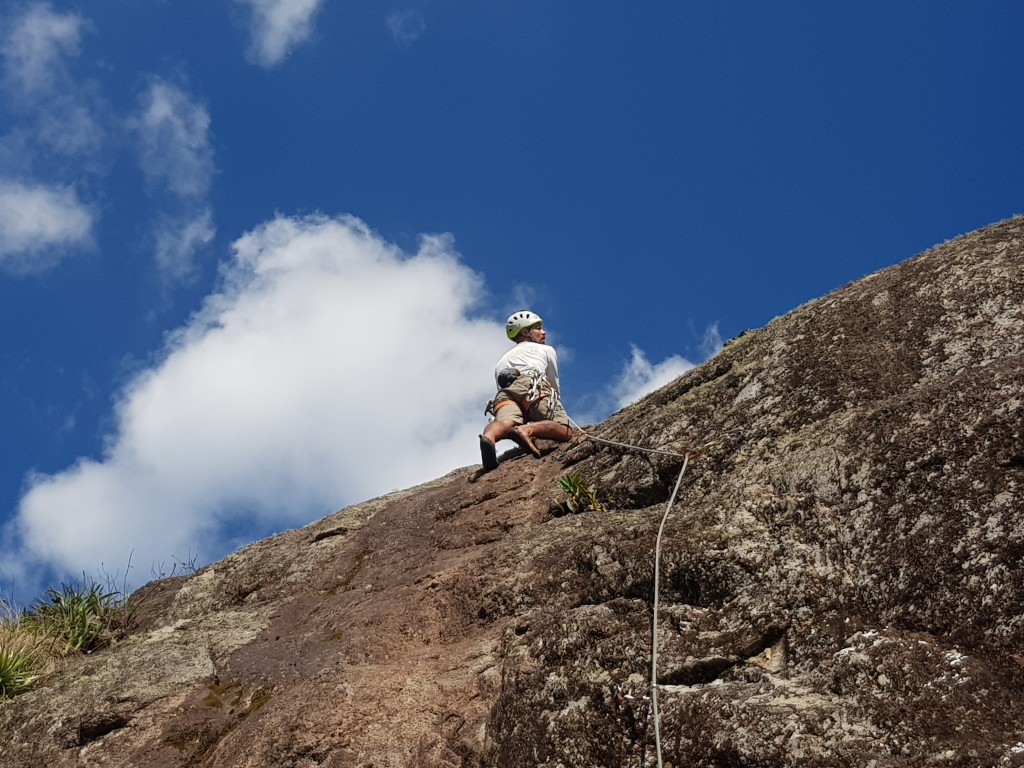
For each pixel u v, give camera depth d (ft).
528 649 17.78
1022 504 14.93
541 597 19.26
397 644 20.17
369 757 17.25
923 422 16.99
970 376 17.42
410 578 22.40
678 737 14.83
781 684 14.90
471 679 18.15
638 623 16.99
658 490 21.21
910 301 21.11
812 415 19.80
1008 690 13.34
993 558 14.65
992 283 20.26
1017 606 14.05
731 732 14.35
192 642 22.40
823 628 15.34
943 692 13.60
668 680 15.85
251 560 27.25
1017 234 21.56
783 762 13.69
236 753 18.22
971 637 14.15
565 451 25.30
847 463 17.28
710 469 20.21
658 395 24.68
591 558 19.02
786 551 16.74
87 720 19.93
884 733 13.47
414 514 25.80
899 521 15.97
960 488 15.70
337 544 26.27
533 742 16.21
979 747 12.78
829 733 13.73
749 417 20.88
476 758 16.80
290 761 17.49
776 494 17.74
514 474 25.35
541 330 29.55
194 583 27.37
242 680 20.47
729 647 15.85
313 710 18.08
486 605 19.88
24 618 25.41
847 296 22.38
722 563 16.99
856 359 20.38
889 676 14.08
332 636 20.98
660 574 17.54
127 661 21.86
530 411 27.50
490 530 23.36
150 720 19.89
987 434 16.14
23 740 20.17
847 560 16.11
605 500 22.00
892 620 14.99
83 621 25.26
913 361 19.72
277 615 23.36
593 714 15.98
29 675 22.56
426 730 17.53
